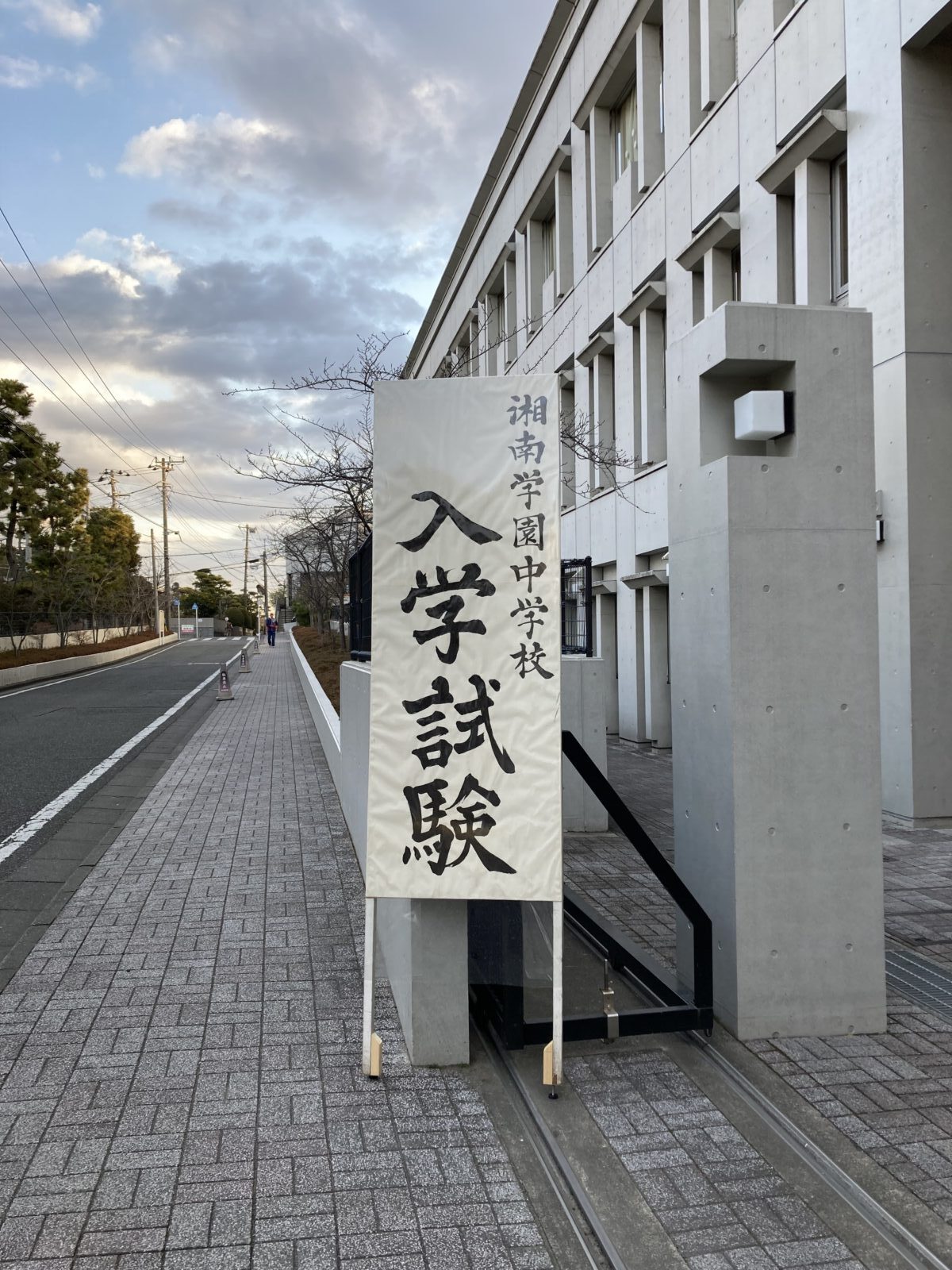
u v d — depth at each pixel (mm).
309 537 21641
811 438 3842
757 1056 3666
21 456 32562
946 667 7785
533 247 18875
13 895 6016
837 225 9148
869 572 3879
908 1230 2629
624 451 13375
